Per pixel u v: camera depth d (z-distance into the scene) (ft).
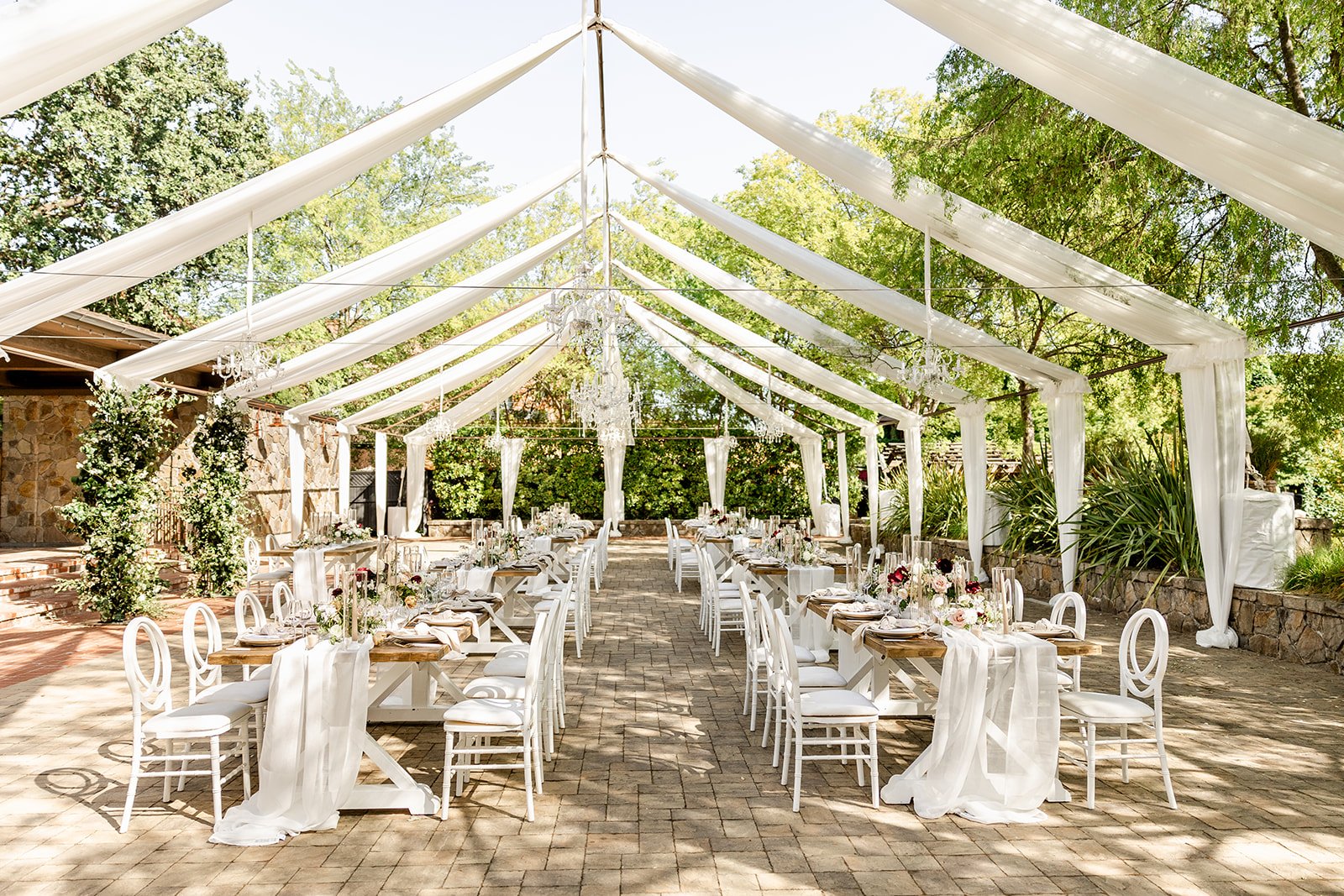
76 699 21.65
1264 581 26.17
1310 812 14.10
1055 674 14.44
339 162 19.38
